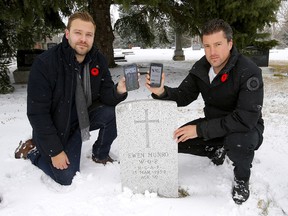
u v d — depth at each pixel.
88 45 2.71
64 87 2.75
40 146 2.87
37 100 2.68
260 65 12.99
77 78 2.81
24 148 3.54
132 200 2.70
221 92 2.68
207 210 2.54
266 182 3.03
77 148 3.09
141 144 2.69
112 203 2.66
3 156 3.69
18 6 7.29
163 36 13.93
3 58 8.75
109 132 3.18
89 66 2.90
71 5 8.65
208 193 2.81
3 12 7.19
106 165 3.33
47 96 2.70
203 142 3.10
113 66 11.84
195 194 2.81
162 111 2.62
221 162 3.28
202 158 3.50
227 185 2.87
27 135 4.46
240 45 9.38
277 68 12.56
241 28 9.45
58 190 2.88
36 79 2.66
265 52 12.88
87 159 3.51
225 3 8.55
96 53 2.91
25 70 10.03
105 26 11.20
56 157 2.79
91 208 2.59
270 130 4.57
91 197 2.74
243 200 2.63
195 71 2.78
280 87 8.36
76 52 2.73
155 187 2.78
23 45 9.43
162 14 11.98
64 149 3.02
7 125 5.07
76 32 2.64
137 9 12.60
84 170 3.22
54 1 7.67
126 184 2.79
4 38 8.62
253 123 2.48
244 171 2.66
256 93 2.45
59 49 2.74
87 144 3.92
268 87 8.41
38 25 9.79
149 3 8.17
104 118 3.09
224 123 2.52
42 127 2.72
